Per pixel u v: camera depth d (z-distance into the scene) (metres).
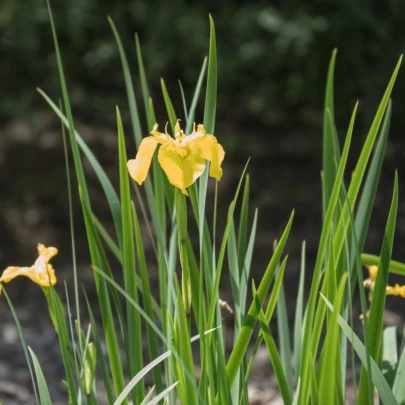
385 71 13.26
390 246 2.34
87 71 13.89
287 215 11.07
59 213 10.54
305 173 12.23
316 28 13.50
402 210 11.27
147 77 13.89
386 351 2.87
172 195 2.79
